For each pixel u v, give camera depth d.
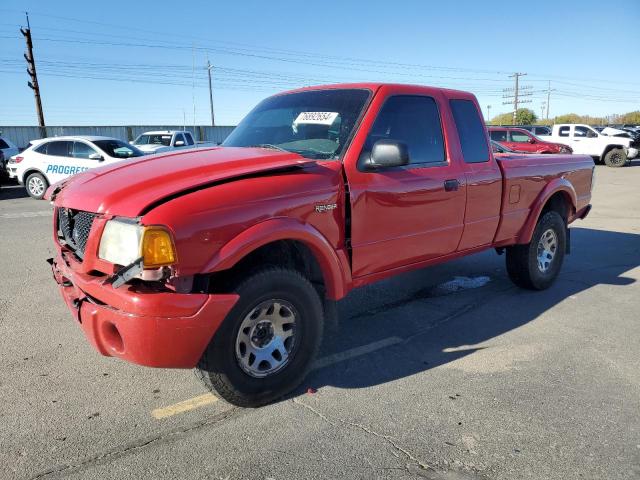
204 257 2.76
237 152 3.54
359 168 3.58
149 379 3.58
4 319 4.66
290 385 3.31
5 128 30.55
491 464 2.68
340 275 3.46
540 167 5.29
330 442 2.86
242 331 3.02
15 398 3.30
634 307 5.16
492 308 5.12
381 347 4.16
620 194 15.00
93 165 13.43
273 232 2.98
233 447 2.80
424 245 4.14
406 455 2.75
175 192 2.79
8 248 7.61
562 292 5.66
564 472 2.62
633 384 3.55
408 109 4.04
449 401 3.31
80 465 2.64
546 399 3.33
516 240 5.20
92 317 2.81
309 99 4.15
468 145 4.52
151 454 2.74
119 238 2.73
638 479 2.57
